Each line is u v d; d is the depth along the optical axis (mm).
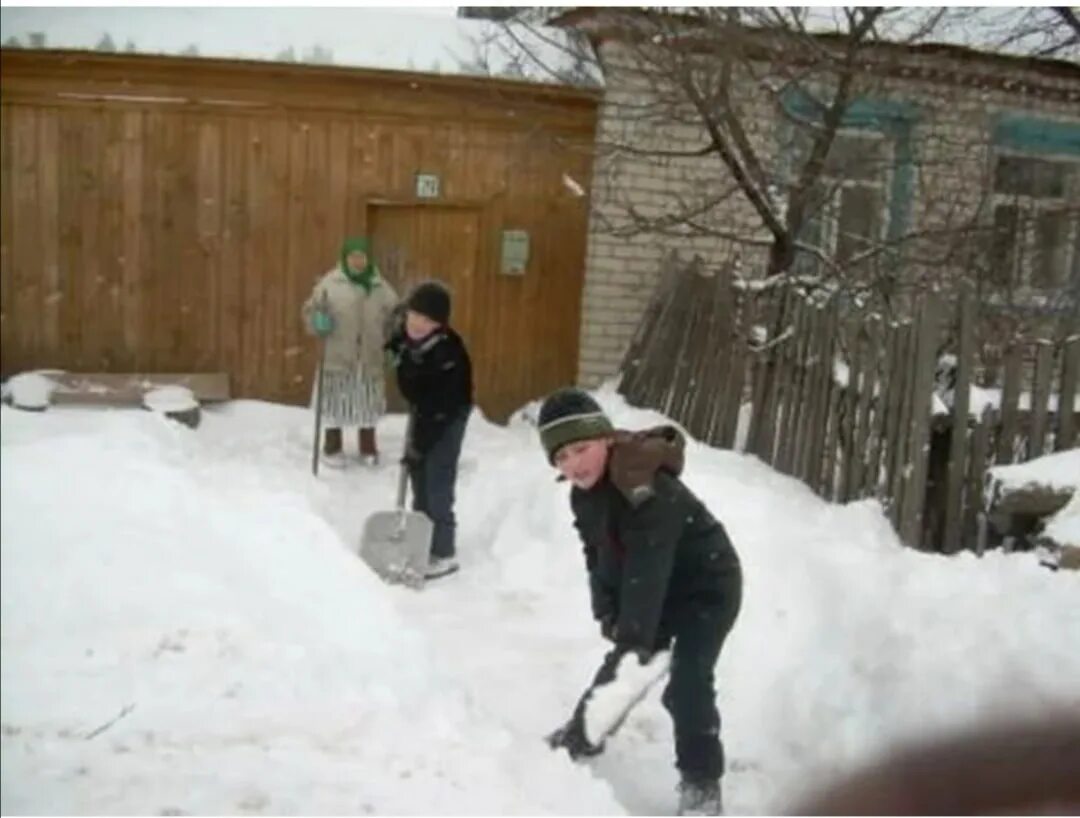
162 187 8797
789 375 6332
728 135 7164
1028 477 4328
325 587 4125
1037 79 4949
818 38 6262
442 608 4996
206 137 8781
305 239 8984
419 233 9141
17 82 8516
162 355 8961
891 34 5879
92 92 8602
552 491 5934
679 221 7570
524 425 8781
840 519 4973
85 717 3146
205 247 8906
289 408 9047
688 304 7859
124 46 8383
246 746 3000
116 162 8727
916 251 5805
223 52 8469
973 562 4098
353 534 6164
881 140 6184
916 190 5934
